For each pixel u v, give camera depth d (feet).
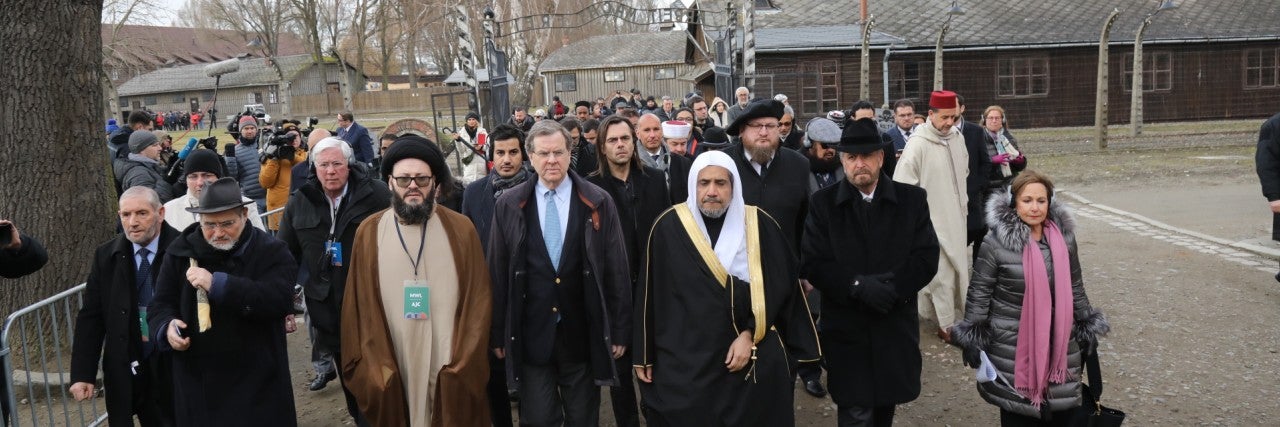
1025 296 12.37
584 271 13.12
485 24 48.88
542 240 13.20
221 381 12.44
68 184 20.52
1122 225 35.04
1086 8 89.76
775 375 12.03
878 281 13.10
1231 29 85.76
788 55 77.51
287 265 12.96
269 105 189.37
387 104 140.36
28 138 20.02
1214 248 29.40
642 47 152.97
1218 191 42.32
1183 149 61.67
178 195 25.18
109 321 13.35
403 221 12.41
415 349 12.49
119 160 26.32
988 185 22.33
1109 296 23.94
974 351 12.70
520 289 13.00
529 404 13.33
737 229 12.11
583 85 151.64
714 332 11.79
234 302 12.03
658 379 12.12
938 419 16.28
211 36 195.83
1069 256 12.47
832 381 13.73
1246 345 19.38
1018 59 82.79
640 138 19.20
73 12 20.48
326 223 14.96
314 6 161.89
